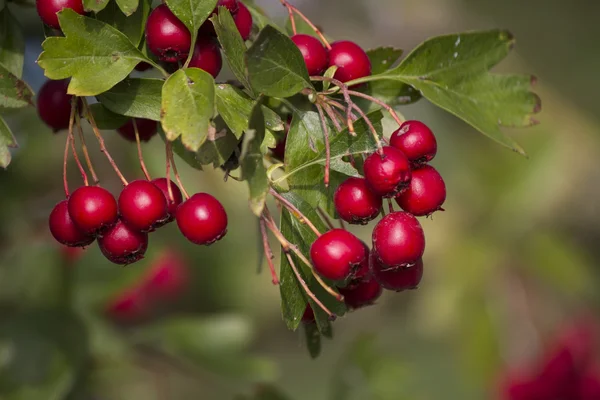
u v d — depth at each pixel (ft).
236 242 2.43
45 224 2.04
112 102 1.33
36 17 1.85
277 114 1.35
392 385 1.94
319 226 1.35
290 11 1.43
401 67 1.42
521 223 2.65
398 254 1.32
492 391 2.47
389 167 1.31
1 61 1.40
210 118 1.29
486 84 1.45
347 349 1.97
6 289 1.83
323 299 1.36
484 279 2.61
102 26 1.32
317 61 1.37
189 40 1.33
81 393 1.89
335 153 1.34
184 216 1.32
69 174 2.14
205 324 1.85
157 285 2.36
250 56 1.30
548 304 2.60
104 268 1.85
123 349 1.86
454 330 2.60
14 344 1.78
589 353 2.41
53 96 1.44
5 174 2.00
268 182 1.29
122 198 1.33
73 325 1.82
